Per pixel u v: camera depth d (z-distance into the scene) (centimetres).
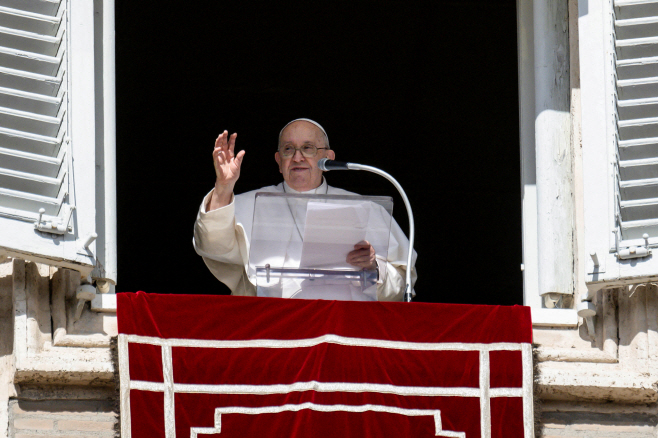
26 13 1955
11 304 1912
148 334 1828
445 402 1845
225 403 1812
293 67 3706
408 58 3622
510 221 4084
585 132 2016
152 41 3581
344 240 1867
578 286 2069
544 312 2017
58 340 1883
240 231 2086
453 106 3788
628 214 1972
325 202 1848
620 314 2011
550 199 2109
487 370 1867
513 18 3422
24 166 1898
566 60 2173
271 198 1862
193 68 3700
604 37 2047
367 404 1823
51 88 1942
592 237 1970
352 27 3519
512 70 3609
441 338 1869
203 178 4062
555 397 1953
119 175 4022
